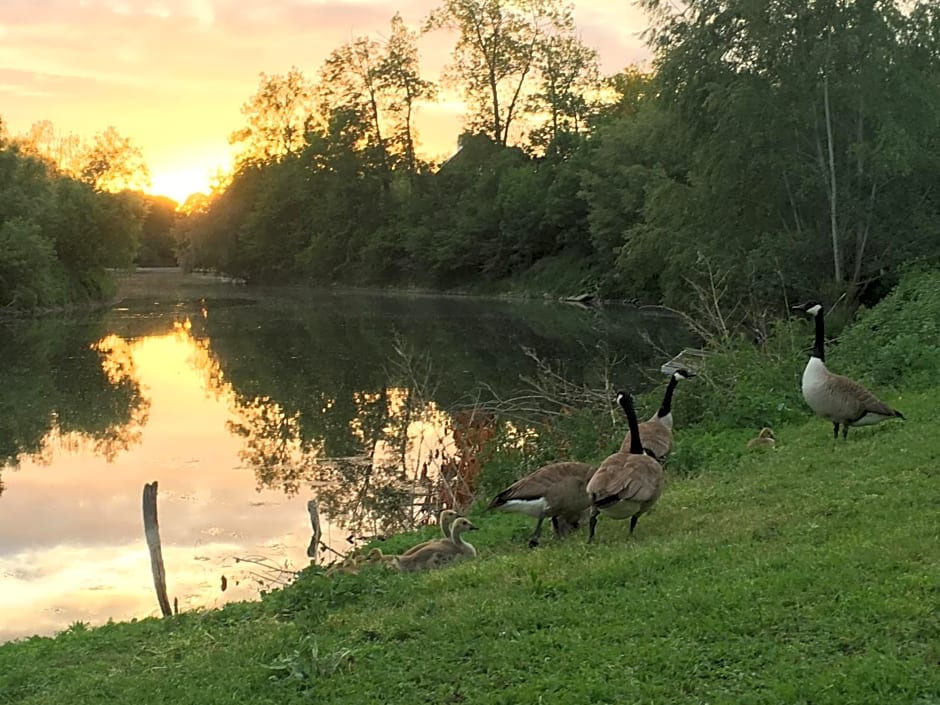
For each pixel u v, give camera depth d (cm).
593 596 745
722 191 3238
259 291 8425
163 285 9538
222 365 3603
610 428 1717
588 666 610
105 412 2712
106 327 5069
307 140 9331
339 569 985
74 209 6481
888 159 2903
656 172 4484
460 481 1594
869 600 640
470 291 7725
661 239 4009
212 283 9944
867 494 948
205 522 1642
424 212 8288
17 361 3756
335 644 712
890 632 598
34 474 2020
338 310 6112
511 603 747
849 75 3005
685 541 867
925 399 1438
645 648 621
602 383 2728
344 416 2555
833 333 2803
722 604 671
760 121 3047
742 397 1691
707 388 1809
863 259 3153
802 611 645
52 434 2425
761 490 1063
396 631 721
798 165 3072
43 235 6188
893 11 3031
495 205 7531
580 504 1001
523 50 7844
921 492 912
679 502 1078
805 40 3027
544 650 647
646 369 2845
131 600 1266
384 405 2692
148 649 830
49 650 877
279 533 1573
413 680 634
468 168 8175
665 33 3253
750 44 3075
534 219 7206
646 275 4916
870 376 1702
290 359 3741
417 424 2409
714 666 590
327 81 8750
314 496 1798
